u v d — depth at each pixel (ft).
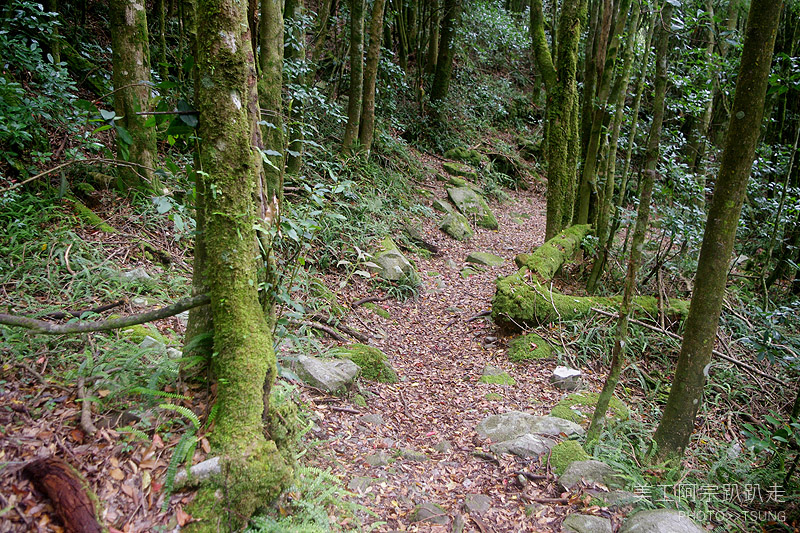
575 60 23.48
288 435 8.71
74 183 16.19
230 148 7.80
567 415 13.35
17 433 7.19
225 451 7.35
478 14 48.98
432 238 28.27
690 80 19.98
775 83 12.14
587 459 11.07
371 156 31.19
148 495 6.91
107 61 22.94
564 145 24.23
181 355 9.78
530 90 59.82
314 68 26.63
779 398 15.79
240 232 7.95
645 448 11.73
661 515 9.01
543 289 18.70
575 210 27.48
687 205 22.34
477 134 46.03
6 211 13.79
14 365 8.71
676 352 17.63
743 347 17.95
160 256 15.46
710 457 12.43
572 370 15.69
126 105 16.22
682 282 22.66
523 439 11.76
